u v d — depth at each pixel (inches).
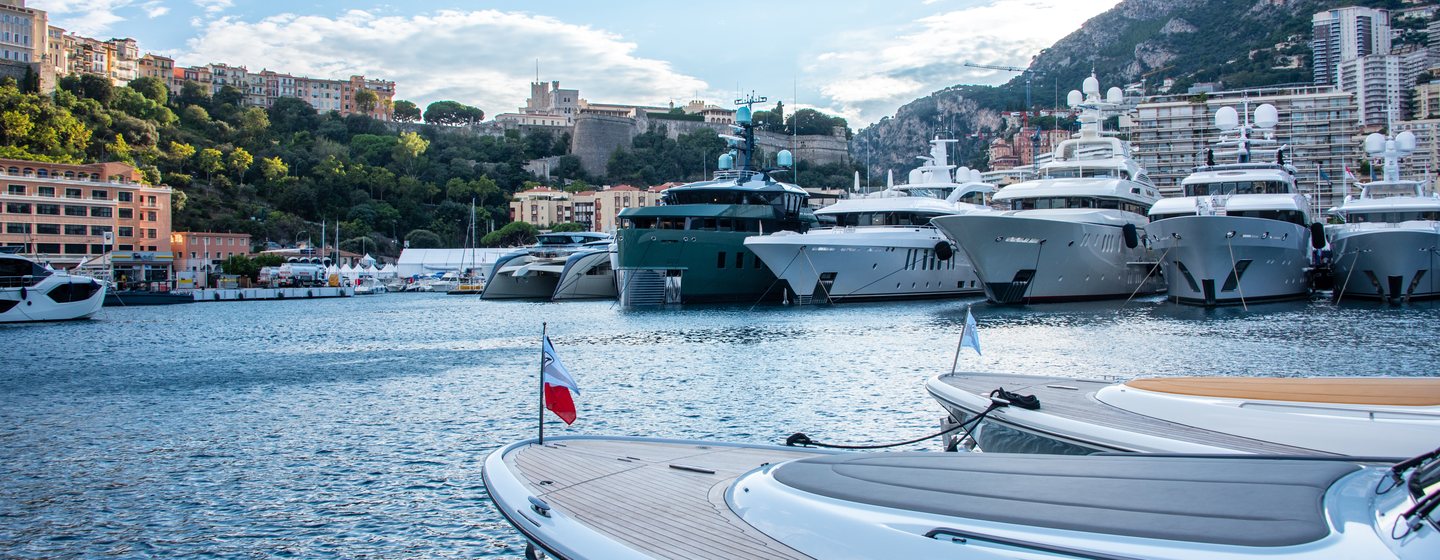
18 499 741.9
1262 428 536.4
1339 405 535.2
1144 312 2294.5
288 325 2664.9
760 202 3120.1
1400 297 2534.5
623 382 1291.8
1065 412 602.2
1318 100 5142.7
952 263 3120.1
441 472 805.2
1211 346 1568.7
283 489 762.2
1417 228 2492.6
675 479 459.8
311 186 7322.8
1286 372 1273.4
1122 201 2741.1
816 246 2748.5
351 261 6584.6
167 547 627.2
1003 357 1471.5
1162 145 5349.4
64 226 4778.5
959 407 669.3
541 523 402.3
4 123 5910.4
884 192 3491.6
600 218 7844.5
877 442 886.4
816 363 1446.9
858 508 362.6
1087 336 1756.9
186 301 4325.8
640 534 379.2
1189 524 314.0
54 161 5649.6
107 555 613.9
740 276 3061.0
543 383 551.5
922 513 349.4
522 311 3184.1
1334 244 2691.9
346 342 2075.5
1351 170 5177.2
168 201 5354.3
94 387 1373.0
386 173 7790.4
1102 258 2645.2
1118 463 393.4
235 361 1707.7
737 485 423.5
